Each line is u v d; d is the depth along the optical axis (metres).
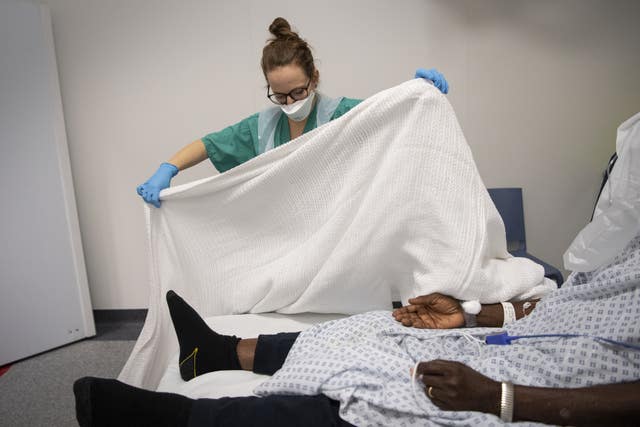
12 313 2.04
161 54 2.11
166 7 2.04
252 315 1.47
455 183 1.24
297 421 0.90
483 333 1.11
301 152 1.33
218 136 1.66
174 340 1.54
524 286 1.31
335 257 1.33
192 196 1.45
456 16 1.97
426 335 1.09
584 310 1.01
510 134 2.12
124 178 2.29
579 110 2.06
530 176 2.17
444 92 1.36
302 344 1.12
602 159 2.12
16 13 1.89
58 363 2.05
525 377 0.94
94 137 2.24
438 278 1.24
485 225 1.24
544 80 2.03
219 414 0.92
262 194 1.40
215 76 2.11
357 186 1.32
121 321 2.47
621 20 1.93
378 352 1.01
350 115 1.29
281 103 1.49
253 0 2.00
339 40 2.02
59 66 2.15
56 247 2.13
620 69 1.99
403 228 1.28
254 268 1.47
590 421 0.83
